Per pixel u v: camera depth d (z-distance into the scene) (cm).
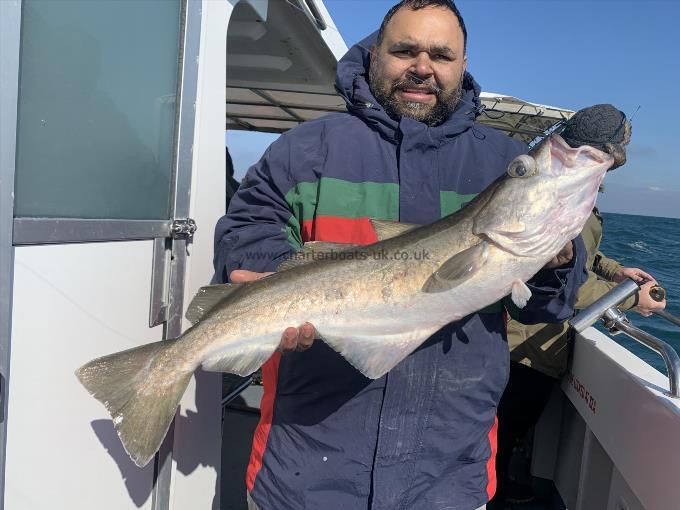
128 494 172
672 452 158
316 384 175
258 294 171
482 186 190
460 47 193
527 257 165
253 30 345
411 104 194
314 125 199
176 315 192
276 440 179
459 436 176
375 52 204
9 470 124
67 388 142
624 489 210
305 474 172
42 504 134
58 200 138
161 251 183
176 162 190
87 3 144
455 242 169
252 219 194
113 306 160
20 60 123
